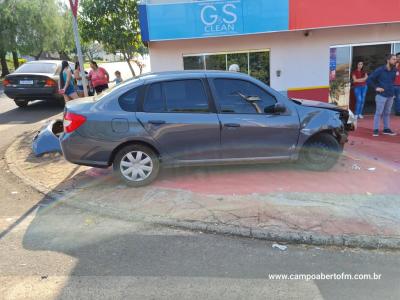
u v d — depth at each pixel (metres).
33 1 29.38
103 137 5.57
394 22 10.49
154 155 5.75
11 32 29.19
